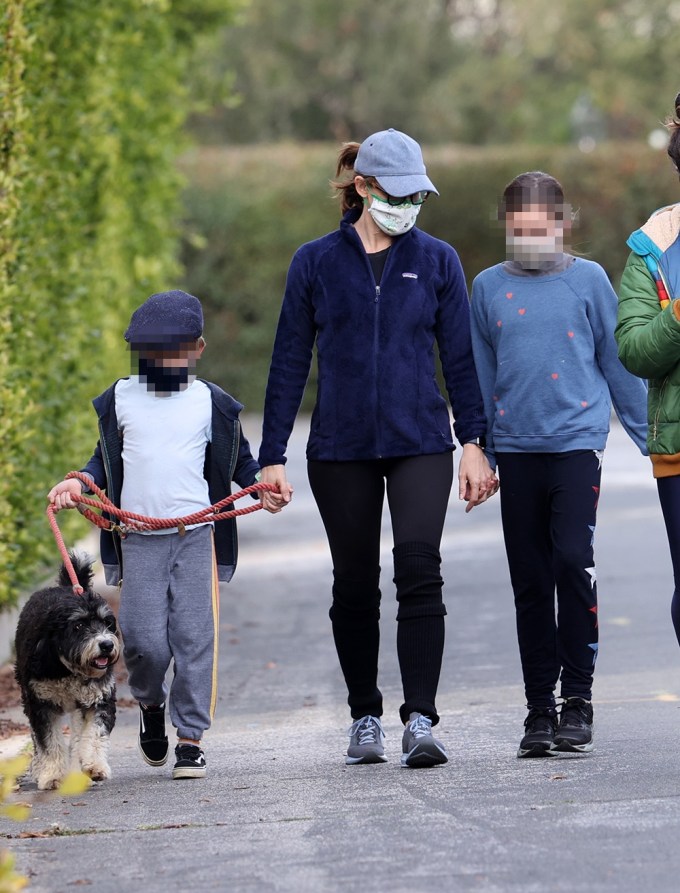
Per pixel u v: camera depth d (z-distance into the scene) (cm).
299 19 9850
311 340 1310
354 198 1315
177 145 3512
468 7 11031
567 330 1273
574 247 1339
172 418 1309
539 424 1272
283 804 1135
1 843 1067
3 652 1931
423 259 1285
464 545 2955
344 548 1286
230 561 1347
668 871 894
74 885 941
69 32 2295
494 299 1295
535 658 1297
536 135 10138
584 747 1266
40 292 2148
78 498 1300
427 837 999
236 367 6731
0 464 1881
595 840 966
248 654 1984
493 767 1231
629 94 10044
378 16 9931
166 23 3341
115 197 2928
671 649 1827
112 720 1333
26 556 2034
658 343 1105
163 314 1303
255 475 1335
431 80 10112
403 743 1261
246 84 9756
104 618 1277
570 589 1265
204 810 1138
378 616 1313
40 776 1296
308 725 1523
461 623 2123
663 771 1165
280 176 6762
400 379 1267
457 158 6681
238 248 6706
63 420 2314
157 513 1300
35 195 2102
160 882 935
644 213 6562
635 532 2955
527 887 876
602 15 10369
